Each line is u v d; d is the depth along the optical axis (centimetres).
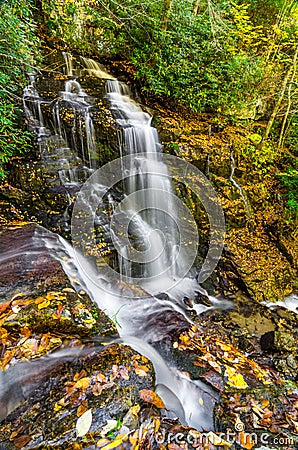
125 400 180
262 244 524
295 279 481
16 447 149
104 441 155
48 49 608
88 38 682
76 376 190
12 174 419
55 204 423
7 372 182
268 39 653
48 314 215
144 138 524
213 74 596
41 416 165
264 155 607
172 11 568
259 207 574
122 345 225
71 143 480
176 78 593
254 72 605
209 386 231
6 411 168
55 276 264
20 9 408
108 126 495
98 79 607
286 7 655
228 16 655
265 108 696
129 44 660
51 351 200
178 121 592
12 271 262
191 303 424
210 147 552
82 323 223
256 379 253
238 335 387
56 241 346
